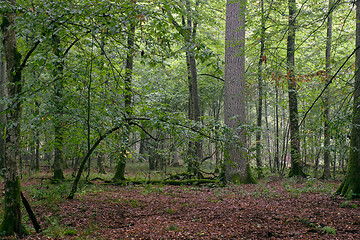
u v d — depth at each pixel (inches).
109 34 214.8
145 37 234.5
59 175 512.1
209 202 339.6
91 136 344.5
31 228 232.8
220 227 233.9
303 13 306.3
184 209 304.7
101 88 307.9
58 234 214.8
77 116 302.7
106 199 357.4
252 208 297.0
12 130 209.8
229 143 269.4
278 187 454.0
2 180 526.3
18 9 194.2
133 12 196.7
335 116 288.4
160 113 281.7
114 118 293.4
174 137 272.8
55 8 197.2
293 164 601.0
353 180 336.2
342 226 224.2
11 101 199.5
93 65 279.7
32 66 222.2
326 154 587.2
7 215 206.1
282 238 203.8
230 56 519.5
